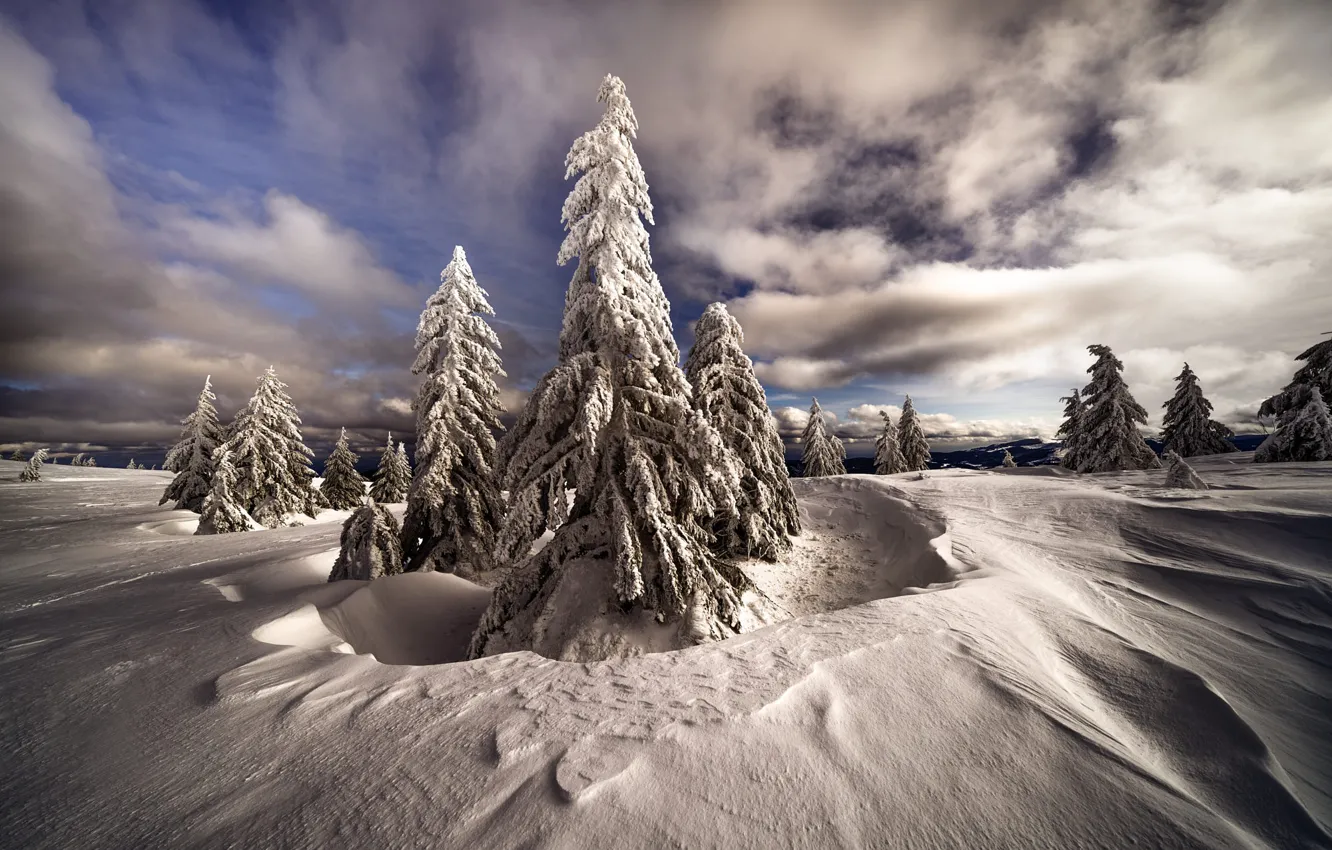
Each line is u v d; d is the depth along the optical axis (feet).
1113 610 19.58
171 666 15.10
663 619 24.86
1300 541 23.16
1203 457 76.59
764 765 8.46
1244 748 9.25
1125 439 73.61
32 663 16.28
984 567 25.07
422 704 11.41
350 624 25.90
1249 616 18.53
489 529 49.96
